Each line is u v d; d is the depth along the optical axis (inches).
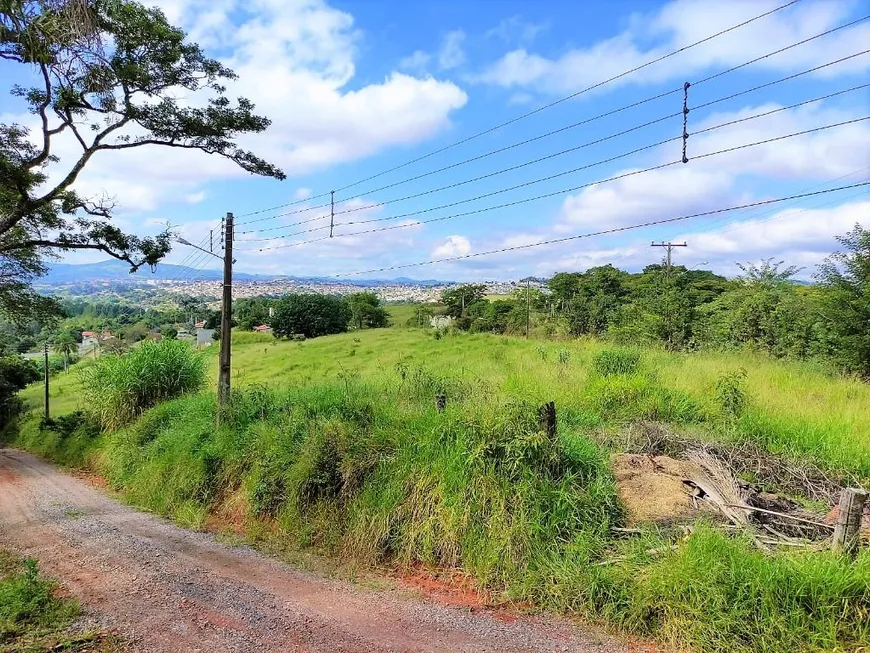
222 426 430.9
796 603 177.8
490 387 502.3
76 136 514.3
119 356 677.3
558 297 1932.8
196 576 256.5
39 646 181.8
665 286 1202.0
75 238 571.5
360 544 277.7
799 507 274.4
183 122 537.3
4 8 290.8
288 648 183.9
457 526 255.0
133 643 187.3
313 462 321.7
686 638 180.7
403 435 314.3
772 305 909.8
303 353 1448.1
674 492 276.7
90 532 340.5
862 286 658.8
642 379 488.1
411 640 189.6
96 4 336.5
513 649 182.4
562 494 250.1
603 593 206.2
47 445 765.9
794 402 461.7
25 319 907.4
